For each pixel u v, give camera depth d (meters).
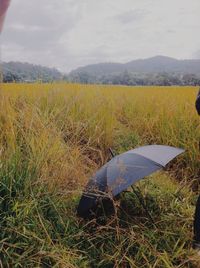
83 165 3.86
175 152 2.94
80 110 5.04
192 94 8.08
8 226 2.66
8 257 2.47
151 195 3.44
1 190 2.84
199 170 4.38
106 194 2.66
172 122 5.36
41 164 3.18
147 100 7.47
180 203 3.44
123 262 2.68
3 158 3.04
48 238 2.65
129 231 2.88
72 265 2.48
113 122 5.09
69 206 3.20
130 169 2.71
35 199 2.80
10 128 3.50
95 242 2.88
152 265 2.61
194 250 2.74
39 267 2.46
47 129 3.70
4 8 1.05
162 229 3.01
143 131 6.05
